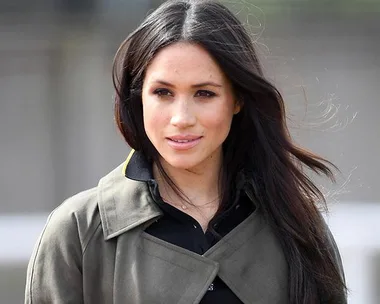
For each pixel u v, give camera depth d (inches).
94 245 233.9
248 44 237.3
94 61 1418.6
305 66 1376.7
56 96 1316.4
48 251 236.4
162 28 226.1
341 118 1161.4
